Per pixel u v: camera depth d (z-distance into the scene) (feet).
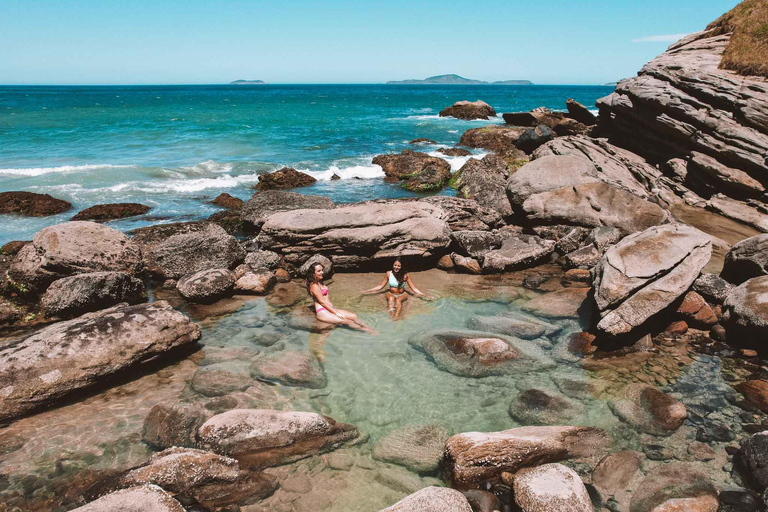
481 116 182.80
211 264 40.14
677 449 20.13
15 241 44.16
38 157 90.12
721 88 60.03
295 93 535.19
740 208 53.36
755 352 27.50
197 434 20.47
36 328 31.32
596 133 85.51
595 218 46.39
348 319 31.96
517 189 52.34
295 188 74.59
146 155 95.96
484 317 32.04
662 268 29.32
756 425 21.58
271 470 19.25
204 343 29.43
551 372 26.00
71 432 21.39
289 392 24.47
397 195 71.67
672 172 63.77
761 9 69.67
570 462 19.48
